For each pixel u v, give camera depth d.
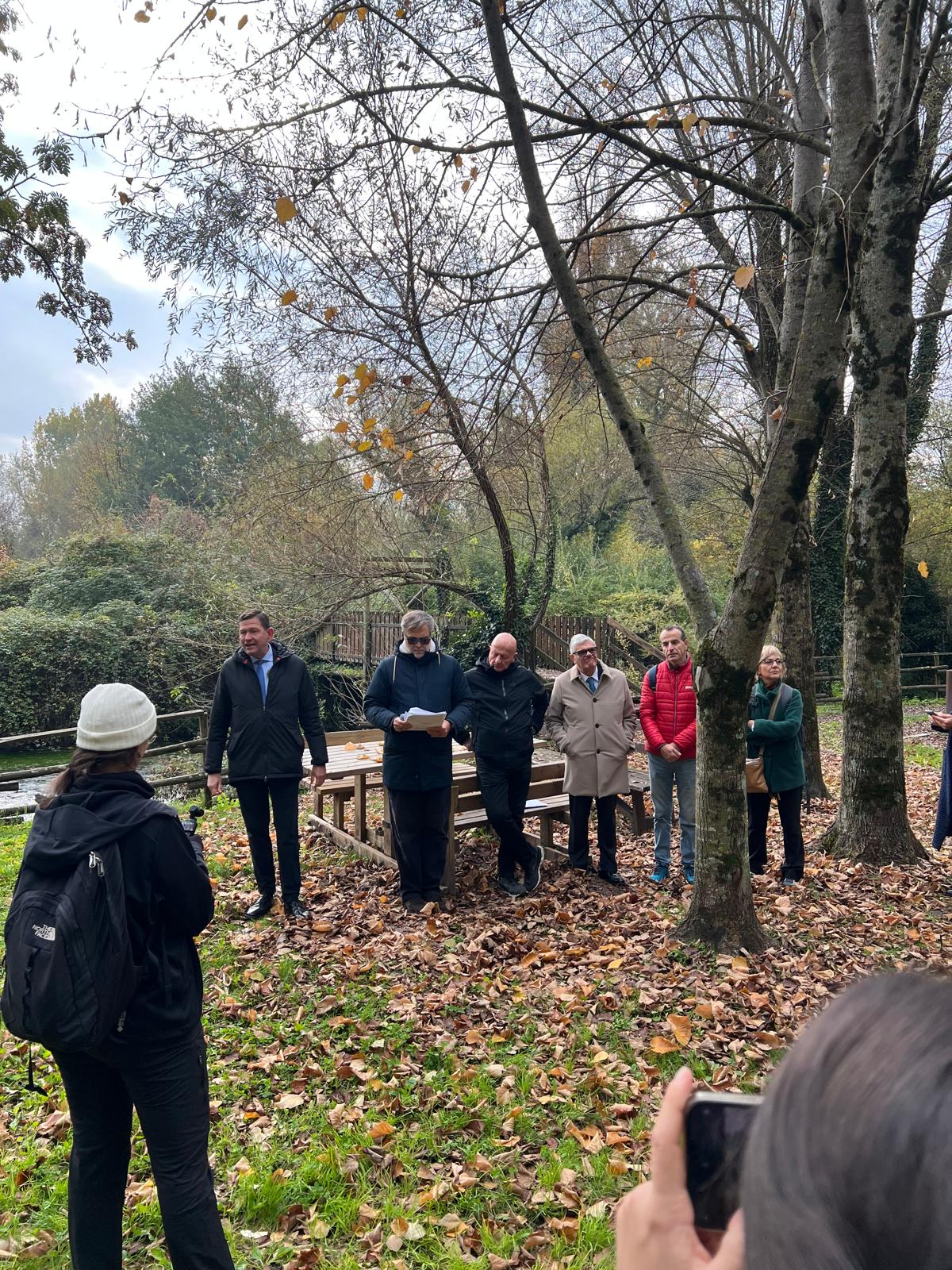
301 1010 4.69
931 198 6.76
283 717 5.97
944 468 18.91
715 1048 4.22
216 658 16.73
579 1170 3.32
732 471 15.16
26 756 18.56
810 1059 0.40
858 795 7.24
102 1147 2.50
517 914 6.18
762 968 5.12
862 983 0.44
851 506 7.23
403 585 13.90
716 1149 0.52
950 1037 0.37
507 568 13.09
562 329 8.26
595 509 24.02
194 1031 2.50
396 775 6.23
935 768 12.31
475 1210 3.14
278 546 13.04
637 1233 0.52
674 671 6.86
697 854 5.47
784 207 5.71
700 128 5.79
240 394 11.41
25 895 2.32
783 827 6.73
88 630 19.75
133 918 2.40
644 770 10.91
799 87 7.31
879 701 7.15
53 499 55.50
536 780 7.71
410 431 9.66
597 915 6.16
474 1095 3.81
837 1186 0.35
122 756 2.56
